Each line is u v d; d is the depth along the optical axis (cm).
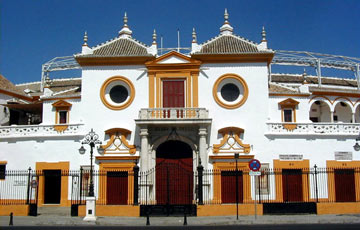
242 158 3081
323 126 3173
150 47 3347
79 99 3366
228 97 3266
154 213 2469
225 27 3609
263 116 3172
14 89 4091
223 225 2077
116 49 3391
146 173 2966
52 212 2772
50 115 3419
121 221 2253
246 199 3022
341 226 1944
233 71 3244
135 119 2998
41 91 4550
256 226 1991
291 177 3089
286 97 3419
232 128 3119
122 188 3088
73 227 1997
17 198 3139
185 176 3128
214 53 3206
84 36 3350
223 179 3086
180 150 3198
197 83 3222
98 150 3117
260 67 3250
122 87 3306
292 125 3166
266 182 3064
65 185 3100
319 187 3070
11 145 3234
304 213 2502
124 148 3134
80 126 3203
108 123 3212
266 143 3123
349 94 3878
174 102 3234
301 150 3119
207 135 3142
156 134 3131
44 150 3180
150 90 3222
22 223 2188
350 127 3188
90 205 2309
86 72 3297
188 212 2462
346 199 3073
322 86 4325
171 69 3244
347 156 3136
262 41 3312
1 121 3822
